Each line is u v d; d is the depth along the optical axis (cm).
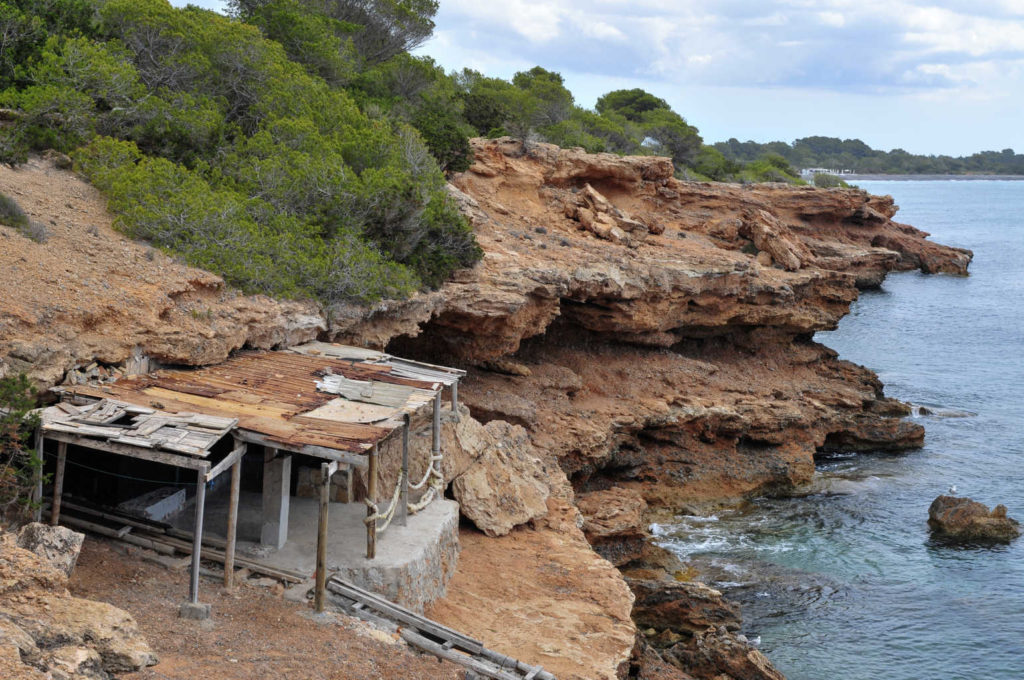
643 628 2791
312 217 3019
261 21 4791
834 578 3288
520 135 5662
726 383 4688
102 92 2956
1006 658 2788
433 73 5831
